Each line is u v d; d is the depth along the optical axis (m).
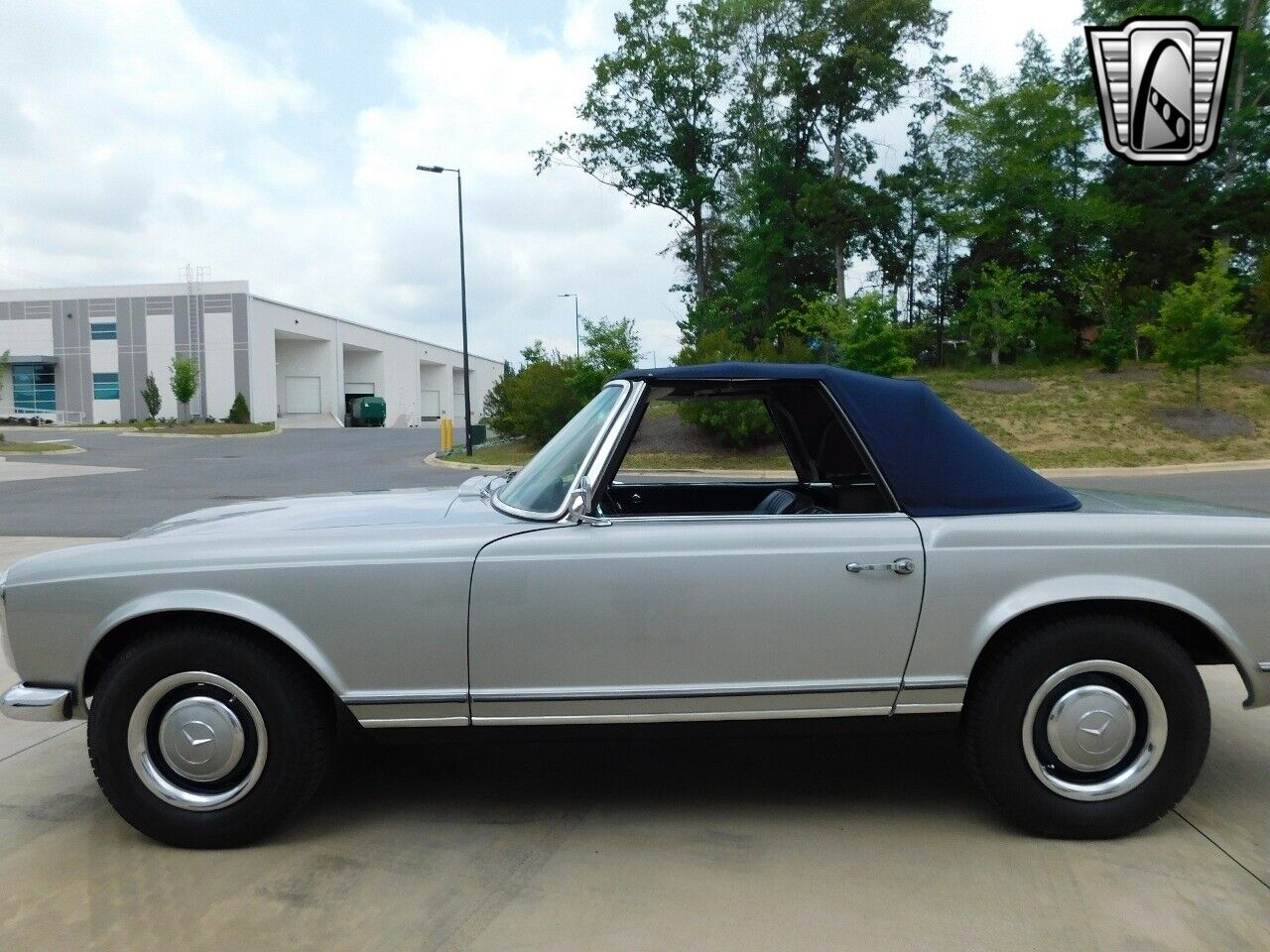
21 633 2.92
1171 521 2.97
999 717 2.89
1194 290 20.45
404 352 71.62
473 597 2.84
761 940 2.37
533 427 26.73
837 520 2.92
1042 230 34.06
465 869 2.78
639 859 2.84
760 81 35.62
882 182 33.34
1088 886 2.65
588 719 2.89
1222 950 2.31
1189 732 2.88
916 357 37.66
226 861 2.85
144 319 56.28
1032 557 2.88
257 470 22.80
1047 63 38.25
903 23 33.44
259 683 2.84
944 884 2.67
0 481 19.48
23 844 2.99
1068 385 25.02
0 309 57.72
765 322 35.03
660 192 39.09
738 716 2.90
